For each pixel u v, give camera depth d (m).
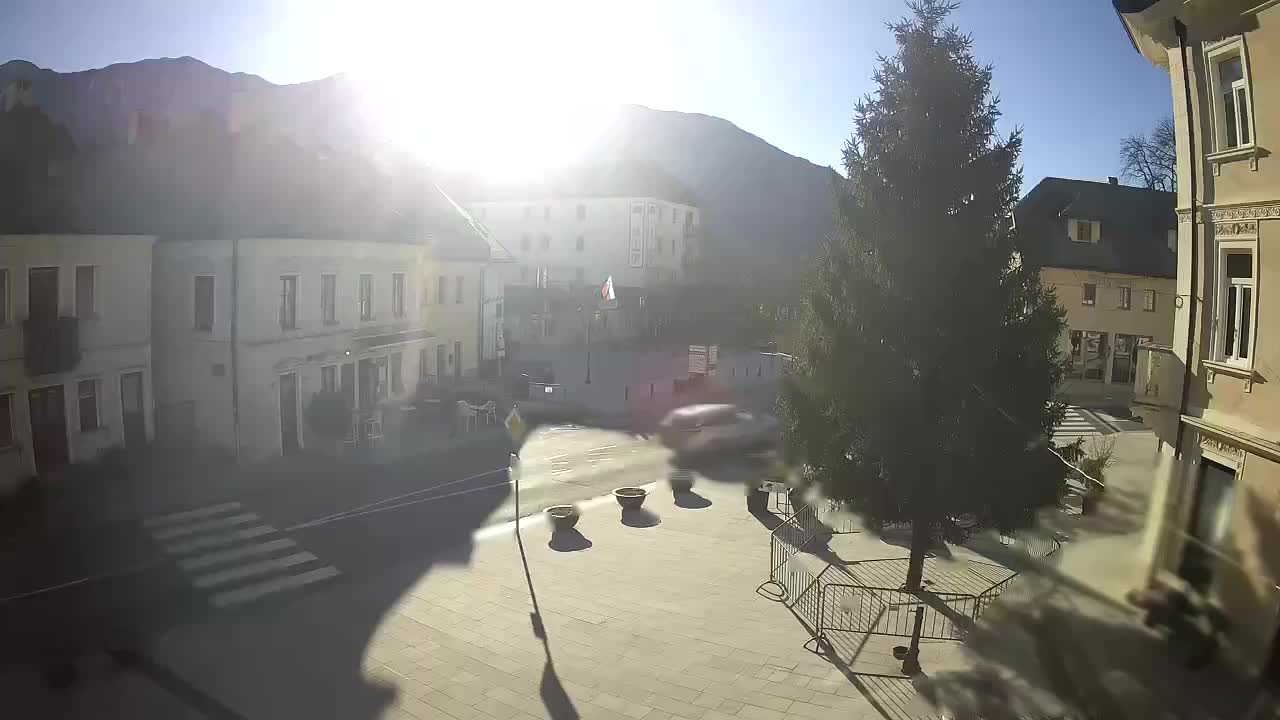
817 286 13.68
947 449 12.20
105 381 20.83
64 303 19.86
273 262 24.72
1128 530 4.68
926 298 12.22
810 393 13.28
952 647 11.02
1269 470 9.77
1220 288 11.10
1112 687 3.87
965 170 12.44
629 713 9.66
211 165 25.30
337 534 17.67
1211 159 11.09
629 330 68.88
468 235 39.97
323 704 10.04
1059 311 12.36
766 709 9.59
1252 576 4.07
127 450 21.23
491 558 16.19
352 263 28.53
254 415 24.02
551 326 66.38
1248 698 3.57
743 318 72.38
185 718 9.66
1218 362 11.00
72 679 10.69
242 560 15.82
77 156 21.44
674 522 19.02
